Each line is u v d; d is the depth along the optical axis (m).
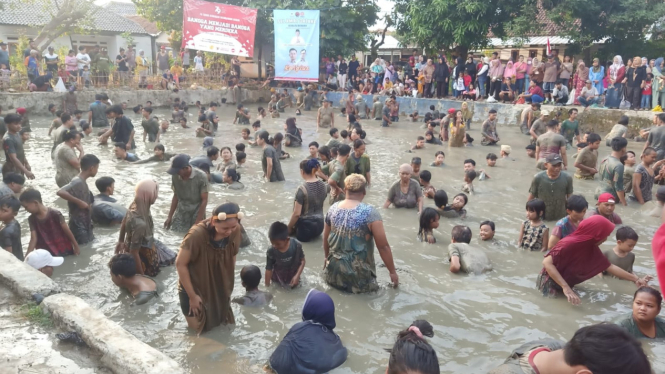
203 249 4.40
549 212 8.02
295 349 3.92
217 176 10.04
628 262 5.89
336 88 26.42
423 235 7.10
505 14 21.77
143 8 30.56
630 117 16.66
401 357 2.73
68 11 23.02
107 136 13.36
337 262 5.45
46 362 3.65
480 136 17.02
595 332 2.17
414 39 23.88
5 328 4.06
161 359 3.52
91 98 20.66
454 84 22.03
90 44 33.44
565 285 5.28
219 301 4.63
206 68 27.31
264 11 26.94
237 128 17.92
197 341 4.43
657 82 16.94
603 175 8.93
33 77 19.55
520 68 20.09
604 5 20.50
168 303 5.16
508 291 5.57
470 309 5.13
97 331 3.86
